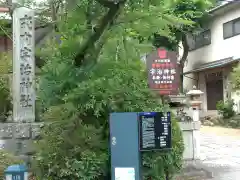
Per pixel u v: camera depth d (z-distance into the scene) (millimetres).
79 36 6473
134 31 6750
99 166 5855
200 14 14719
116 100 6266
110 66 6453
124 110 6195
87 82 6172
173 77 7176
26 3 8461
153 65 7176
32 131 7102
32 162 6391
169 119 5926
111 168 5719
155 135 5793
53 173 5859
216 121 21516
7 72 9172
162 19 6598
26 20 7570
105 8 6363
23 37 7539
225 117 21250
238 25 21766
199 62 25688
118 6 6086
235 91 19234
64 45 6582
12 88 8039
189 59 26828
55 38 7316
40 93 6703
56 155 5906
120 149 5699
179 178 8422
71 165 5766
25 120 7398
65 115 6125
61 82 6383
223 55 23172
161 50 7238
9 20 11281
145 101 6527
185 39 21844
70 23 6418
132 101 6320
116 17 6320
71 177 5762
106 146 6113
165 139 5863
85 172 5762
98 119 6219
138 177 5637
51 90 6453
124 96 6305
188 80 26891
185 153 9273
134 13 6301
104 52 6578
